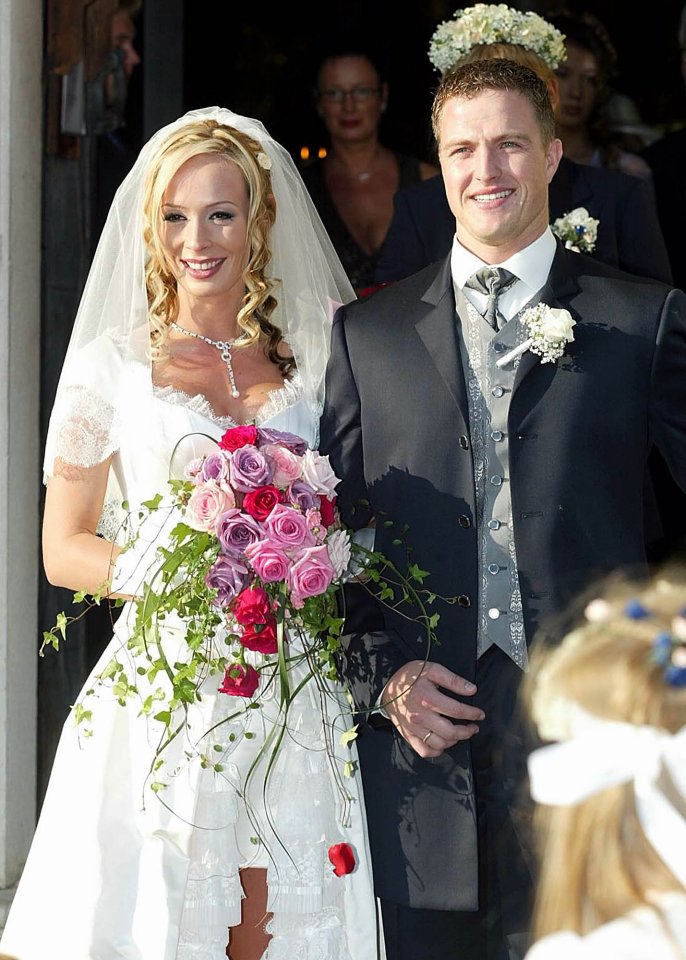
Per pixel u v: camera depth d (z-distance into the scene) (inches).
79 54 313.0
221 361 239.6
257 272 240.8
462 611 214.5
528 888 212.5
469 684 211.8
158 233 235.3
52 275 313.6
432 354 219.6
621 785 118.3
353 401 226.7
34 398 297.1
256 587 210.2
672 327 214.2
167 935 213.0
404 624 220.7
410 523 217.9
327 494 217.0
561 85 397.1
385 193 402.3
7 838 290.5
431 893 213.2
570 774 118.3
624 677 119.5
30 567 296.7
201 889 216.4
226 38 510.6
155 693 214.4
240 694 210.8
